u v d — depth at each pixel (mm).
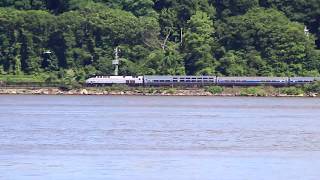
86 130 197500
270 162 149500
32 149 162250
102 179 132625
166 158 152500
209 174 137750
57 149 162500
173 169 141625
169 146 168625
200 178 134375
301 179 134125
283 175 137375
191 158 152875
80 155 154750
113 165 144500
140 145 169500
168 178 134125
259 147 168625
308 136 188250
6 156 152750
